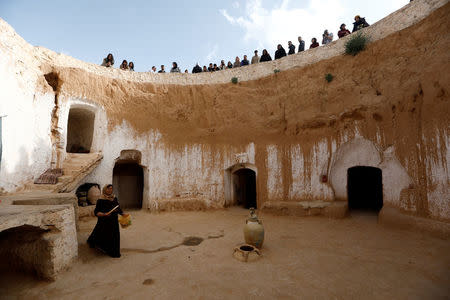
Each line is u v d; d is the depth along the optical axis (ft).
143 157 42.78
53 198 22.12
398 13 34.04
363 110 33.17
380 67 33.37
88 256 19.04
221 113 45.03
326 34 46.70
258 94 44.19
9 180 25.58
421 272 16.24
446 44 25.26
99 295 13.73
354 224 30.14
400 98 28.99
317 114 37.29
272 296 13.57
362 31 37.73
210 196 42.70
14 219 13.41
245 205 46.93
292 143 39.14
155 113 44.86
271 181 39.78
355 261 18.40
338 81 37.19
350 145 34.55
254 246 20.35
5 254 16.47
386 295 13.51
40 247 15.62
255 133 42.32
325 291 14.06
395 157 29.45
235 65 55.57
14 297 13.60
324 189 35.91
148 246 22.53
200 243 23.63
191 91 46.60
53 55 37.76
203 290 14.26
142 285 14.92
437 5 29.73
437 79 24.61
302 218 34.35
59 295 13.74
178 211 40.98
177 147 44.19
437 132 24.36
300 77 41.42
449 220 23.03
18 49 28.37
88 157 37.99
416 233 24.94
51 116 35.04
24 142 28.50
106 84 42.42
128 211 42.78
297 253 20.38
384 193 30.99
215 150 43.93
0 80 24.79
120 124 42.29
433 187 24.68
